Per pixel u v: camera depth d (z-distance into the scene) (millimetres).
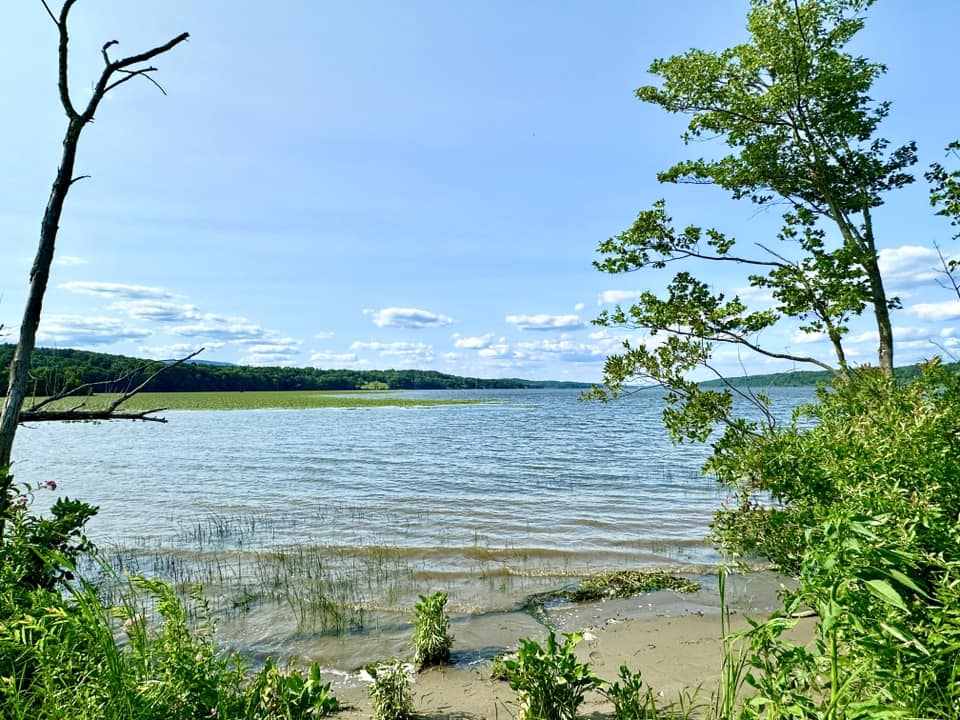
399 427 49594
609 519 14789
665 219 8266
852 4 7828
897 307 8070
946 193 6254
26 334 4551
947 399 3787
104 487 20438
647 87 8812
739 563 5617
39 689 2230
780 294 7906
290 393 143250
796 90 7816
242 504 17219
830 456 3734
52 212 4750
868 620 1919
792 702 2061
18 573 3332
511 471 23375
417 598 9172
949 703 1721
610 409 82500
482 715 5602
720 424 7242
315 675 3229
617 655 6914
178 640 2646
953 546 2182
